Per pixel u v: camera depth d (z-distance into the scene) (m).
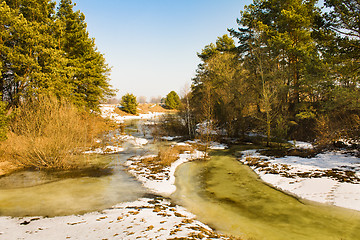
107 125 29.86
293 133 22.58
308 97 23.02
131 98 73.19
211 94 28.38
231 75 26.62
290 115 22.67
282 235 6.23
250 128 28.50
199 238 5.23
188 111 29.95
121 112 72.12
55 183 11.16
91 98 27.34
